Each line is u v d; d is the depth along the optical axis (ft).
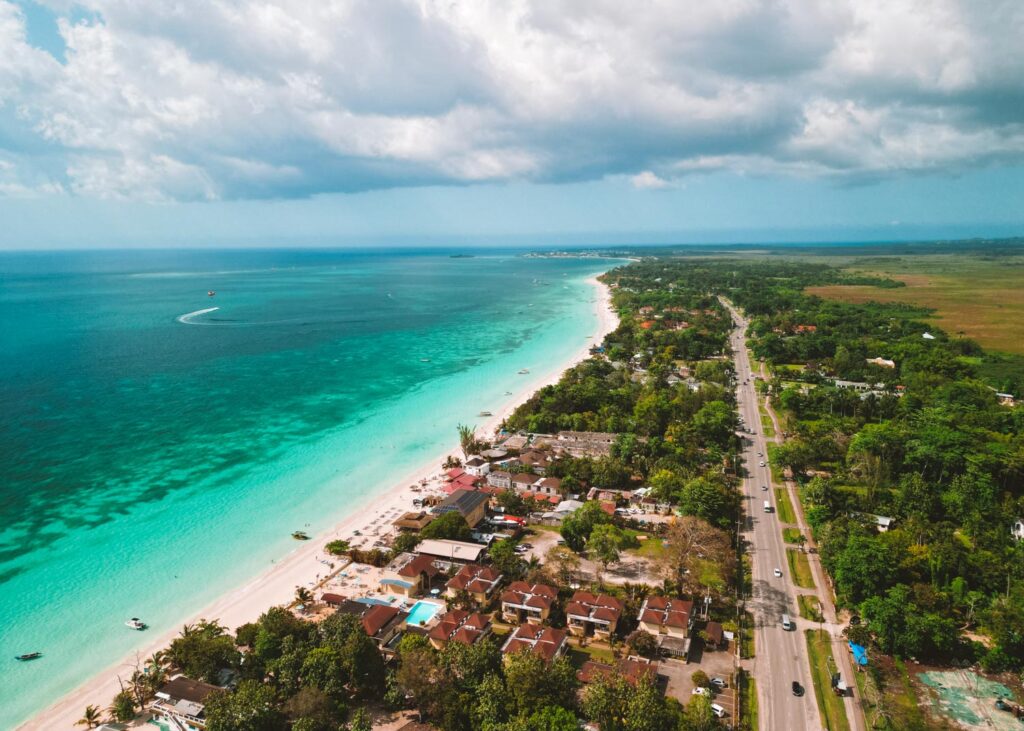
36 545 362.33
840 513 387.75
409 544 356.38
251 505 419.13
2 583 324.80
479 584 309.63
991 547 346.95
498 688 228.22
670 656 270.67
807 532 385.09
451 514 377.30
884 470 430.61
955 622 287.28
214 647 253.65
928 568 317.83
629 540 366.43
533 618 293.84
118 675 261.65
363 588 325.62
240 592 321.32
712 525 374.63
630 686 230.89
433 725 229.25
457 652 247.50
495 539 372.17
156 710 238.89
